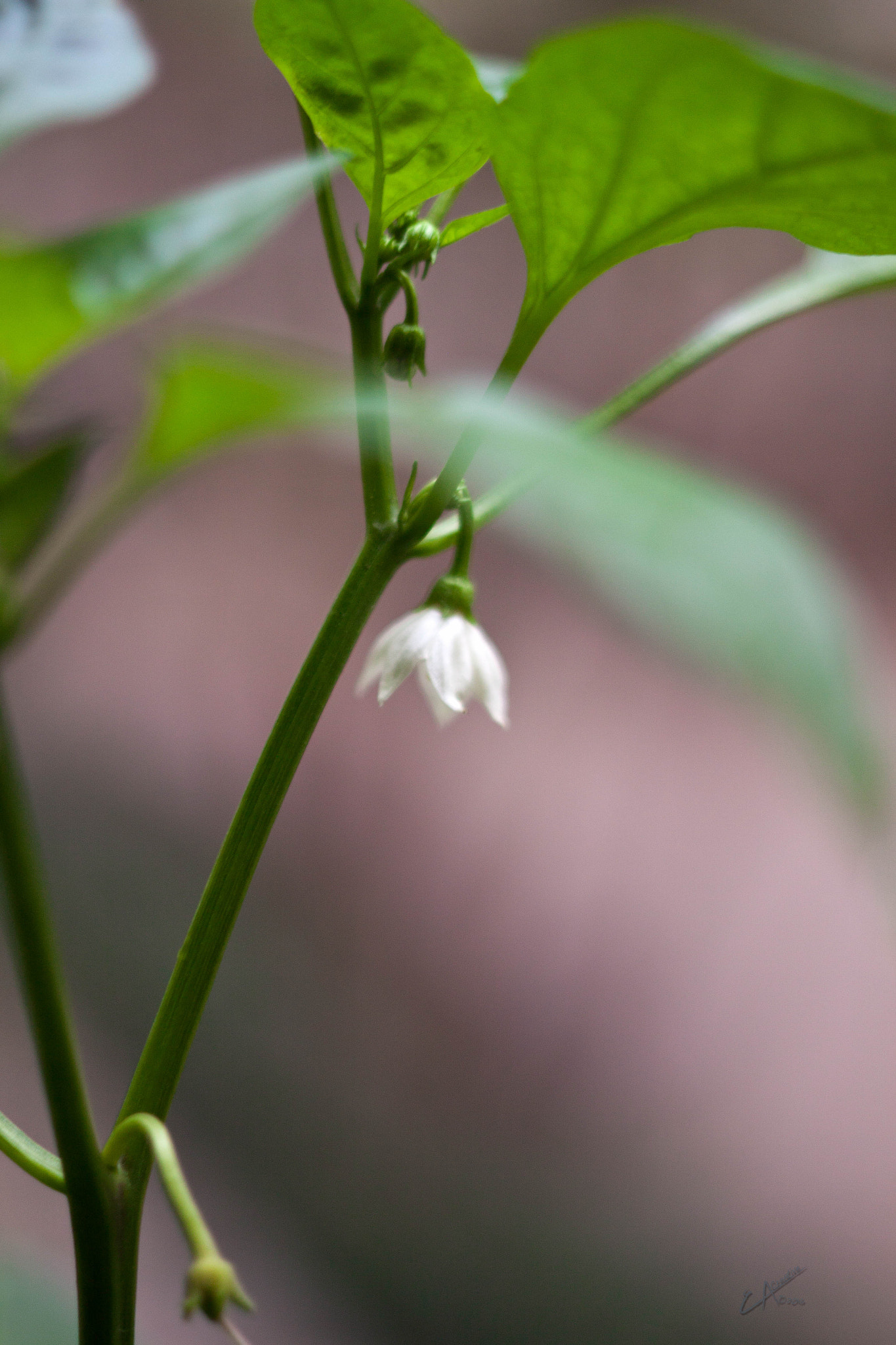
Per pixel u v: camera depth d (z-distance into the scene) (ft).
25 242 1.74
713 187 1.76
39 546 1.83
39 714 7.92
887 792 1.19
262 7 1.77
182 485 8.42
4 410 1.80
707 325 1.93
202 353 1.68
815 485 8.43
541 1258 6.33
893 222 1.77
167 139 8.54
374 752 8.22
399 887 7.91
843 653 1.26
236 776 8.21
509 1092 7.29
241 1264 5.81
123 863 7.44
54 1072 1.78
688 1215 6.59
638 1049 7.36
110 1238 1.81
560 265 1.81
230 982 7.14
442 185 1.83
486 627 8.27
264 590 8.49
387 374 1.84
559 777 8.04
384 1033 7.39
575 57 1.71
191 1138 6.39
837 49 8.34
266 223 1.75
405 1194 6.56
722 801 7.86
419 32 1.77
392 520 1.83
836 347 8.39
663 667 1.25
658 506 1.33
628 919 7.70
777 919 7.50
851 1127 6.77
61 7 1.90
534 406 1.63
